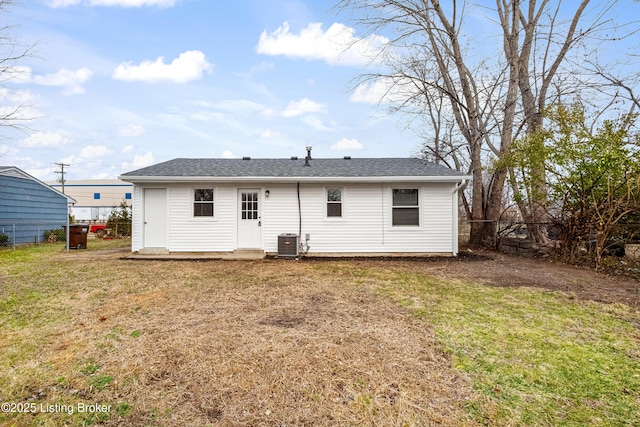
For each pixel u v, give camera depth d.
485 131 13.16
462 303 5.12
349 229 10.59
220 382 2.79
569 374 2.97
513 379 2.87
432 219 10.59
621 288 6.15
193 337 3.72
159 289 5.97
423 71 14.01
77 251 11.65
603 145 7.79
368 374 2.93
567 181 8.61
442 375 2.93
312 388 2.70
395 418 2.34
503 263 9.03
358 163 12.46
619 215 7.97
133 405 2.49
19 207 14.66
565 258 9.06
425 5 12.46
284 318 4.39
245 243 10.55
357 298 5.39
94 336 3.77
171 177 9.88
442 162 16.97
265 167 11.41
